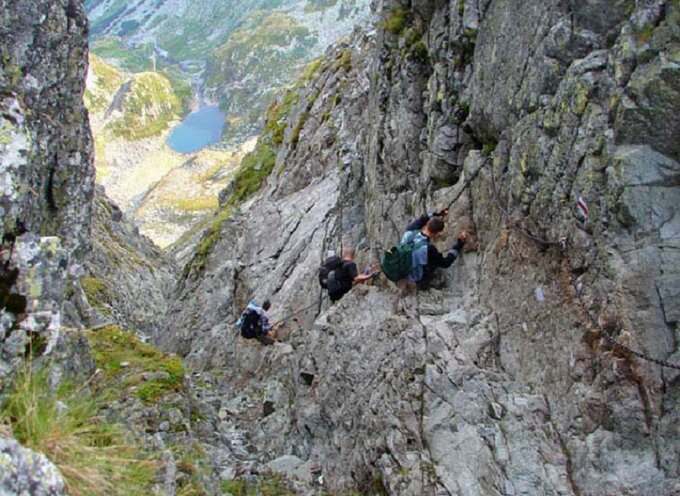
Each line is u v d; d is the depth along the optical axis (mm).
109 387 9812
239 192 42844
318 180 27203
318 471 12039
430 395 10180
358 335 12586
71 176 8914
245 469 11352
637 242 8383
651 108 8266
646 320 8133
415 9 14969
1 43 7781
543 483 8625
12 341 6555
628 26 8719
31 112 8000
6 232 6793
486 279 11531
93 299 31562
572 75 9406
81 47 9055
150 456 7492
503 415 9492
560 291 9555
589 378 8797
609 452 8297
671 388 8000
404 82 15477
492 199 11625
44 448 5828
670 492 7730
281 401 15555
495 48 11461
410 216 14742
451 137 13242
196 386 19312
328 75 37094
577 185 9188
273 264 23875
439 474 9195
